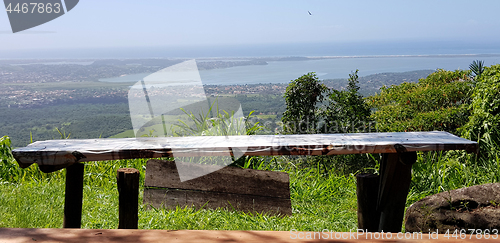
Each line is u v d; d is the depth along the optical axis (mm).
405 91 10320
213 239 603
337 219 3410
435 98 8352
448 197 2562
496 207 2420
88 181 4484
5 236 593
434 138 2518
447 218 2459
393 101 10195
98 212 3455
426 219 2516
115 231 641
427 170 4414
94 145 2400
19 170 4645
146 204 3738
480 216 2385
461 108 7027
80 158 2250
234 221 3320
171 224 3131
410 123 6949
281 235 615
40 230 632
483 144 4871
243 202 3672
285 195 3645
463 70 9875
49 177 4754
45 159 2246
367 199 2436
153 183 3822
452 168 4504
